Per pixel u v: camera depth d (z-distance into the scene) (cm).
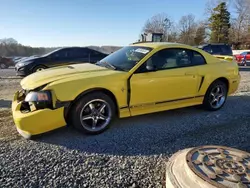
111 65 389
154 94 374
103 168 247
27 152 278
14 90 736
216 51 1255
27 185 214
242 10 4881
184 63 411
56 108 299
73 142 309
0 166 245
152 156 275
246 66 1808
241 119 412
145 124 383
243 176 199
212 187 185
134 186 218
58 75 335
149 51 380
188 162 221
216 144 310
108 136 332
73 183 220
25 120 288
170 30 5656
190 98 422
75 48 1001
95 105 332
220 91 464
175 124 385
